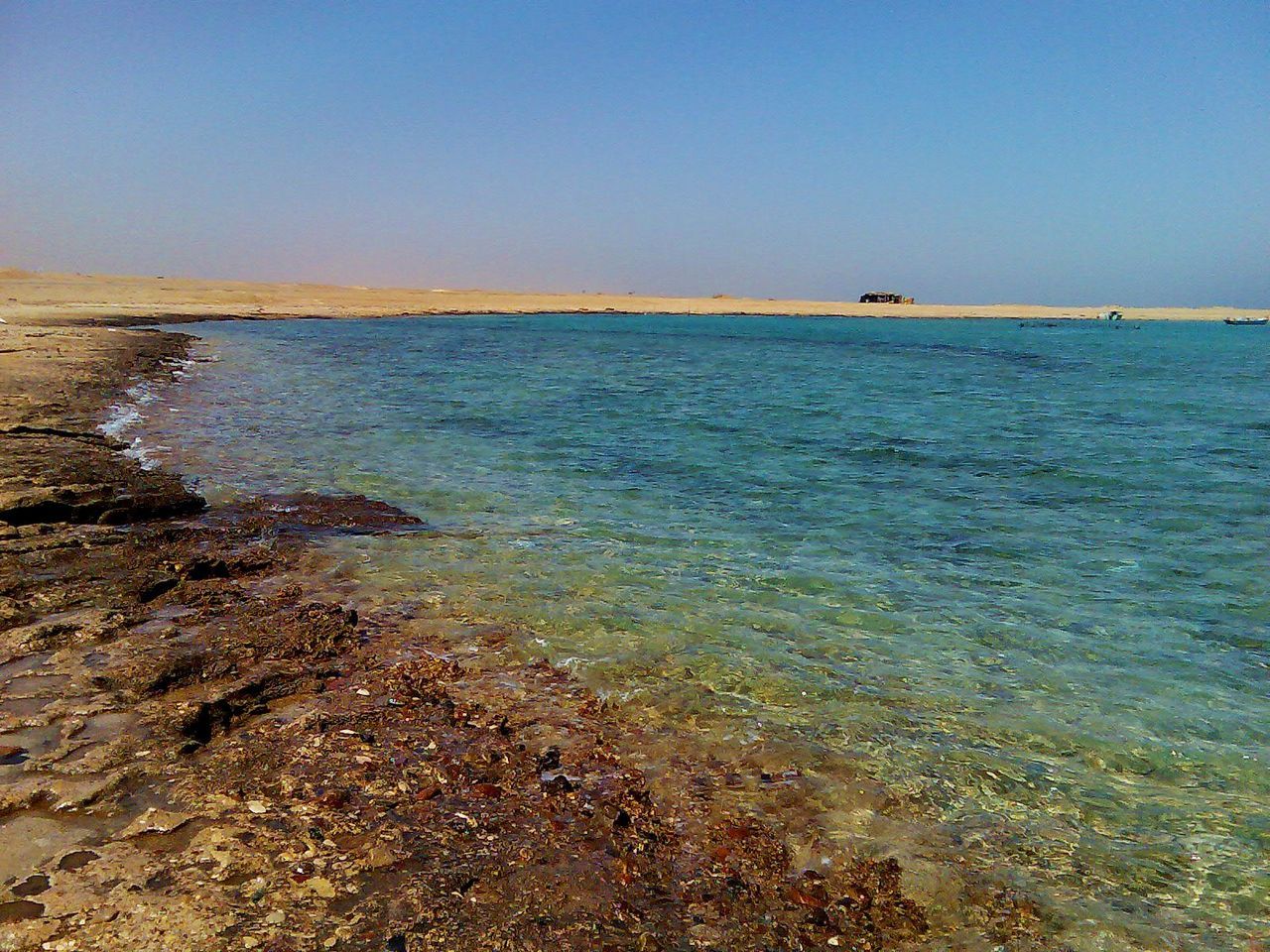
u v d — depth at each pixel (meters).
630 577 10.96
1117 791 6.31
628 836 5.37
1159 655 8.95
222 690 7.07
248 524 12.61
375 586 10.23
